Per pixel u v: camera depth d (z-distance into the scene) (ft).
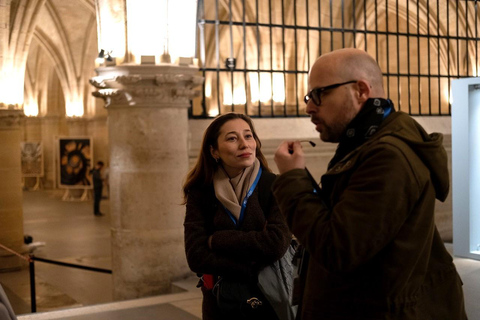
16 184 34.42
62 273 32.83
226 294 8.54
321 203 5.94
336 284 6.00
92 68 68.54
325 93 6.26
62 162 71.26
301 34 40.04
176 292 20.77
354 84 6.20
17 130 34.32
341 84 6.18
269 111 40.52
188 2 21.02
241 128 8.90
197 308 17.12
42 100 84.99
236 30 63.57
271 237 8.34
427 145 5.82
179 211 21.39
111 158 21.81
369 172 5.61
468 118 17.79
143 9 20.48
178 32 20.94
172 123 21.11
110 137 21.83
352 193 5.62
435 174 5.93
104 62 21.24
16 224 34.40
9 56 33.14
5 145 33.91
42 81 84.28
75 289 29.35
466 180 17.95
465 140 17.97
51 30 63.72
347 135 6.23
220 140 8.84
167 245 21.17
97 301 27.02
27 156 81.61
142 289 21.17
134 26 20.54
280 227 8.44
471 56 41.68
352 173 5.91
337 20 41.63
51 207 64.85
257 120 23.91
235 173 8.96
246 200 8.77
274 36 39.73
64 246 40.63
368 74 6.24
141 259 21.15
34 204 68.13
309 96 6.42
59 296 28.04
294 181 6.03
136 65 20.31
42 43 64.75
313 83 6.34
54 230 47.88
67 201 70.79
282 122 24.49
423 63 59.47
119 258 21.53
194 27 21.38
